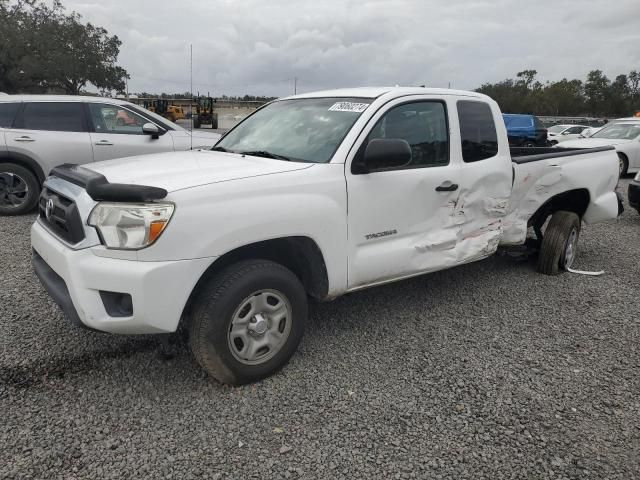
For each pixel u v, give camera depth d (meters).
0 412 2.82
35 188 7.57
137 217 2.66
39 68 46.12
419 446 2.69
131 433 2.70
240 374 3.08
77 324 2.85
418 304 4.62
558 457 2.63
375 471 2.50
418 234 3.92
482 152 4.40
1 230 6.67
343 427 2.82
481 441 2.74
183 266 2.74
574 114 84.62
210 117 36.03
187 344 3.64
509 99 86.50
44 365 3.32
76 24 51.44
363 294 4.82
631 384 3.36
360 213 3.50
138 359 3.44
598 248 6.97
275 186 3.09
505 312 4.51
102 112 7.91
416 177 3.79
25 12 48.72
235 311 2.98
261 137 4.10
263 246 3.30
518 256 5.68
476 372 3.46
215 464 2.51
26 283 4.71
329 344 3.79
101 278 2.69
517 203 4.91
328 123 3.76
